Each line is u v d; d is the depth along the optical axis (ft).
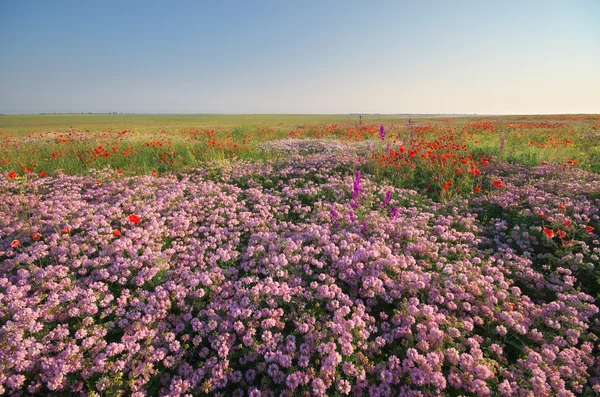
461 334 12.08
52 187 27.12
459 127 81.76
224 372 10.98
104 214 21.02
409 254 16.98
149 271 14.70
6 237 18.38
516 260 16.84
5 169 33.12
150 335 11.80
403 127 84.64
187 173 35.27
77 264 15.10
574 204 21.31
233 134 77.10
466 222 21.04
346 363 10.42
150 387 10.85
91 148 44.27
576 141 49.73
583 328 12.51
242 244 19.60
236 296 13.76
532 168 30.50
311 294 13.78
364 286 13.87
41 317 12.12
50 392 10.21
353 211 21.90
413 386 10.52
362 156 39.37
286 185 30.89
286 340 11.87
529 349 11.45
